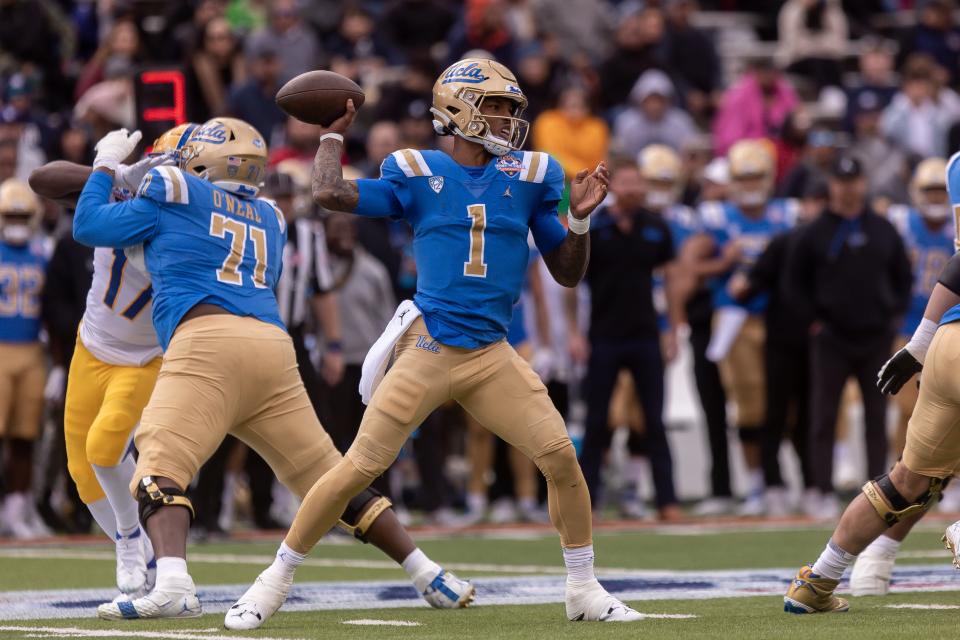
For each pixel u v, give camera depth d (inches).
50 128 2001.7
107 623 765.9
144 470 765.3
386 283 1599.4
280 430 792.9
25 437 1545.3
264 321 795.4
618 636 679.7
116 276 839.1
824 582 779.4
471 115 746.2
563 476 752.3
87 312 859.4
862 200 1583.4
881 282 1572.3
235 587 984.3
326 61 2348.7
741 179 1740.9
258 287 804.0
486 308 747.4
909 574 1008.2
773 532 1476.4
